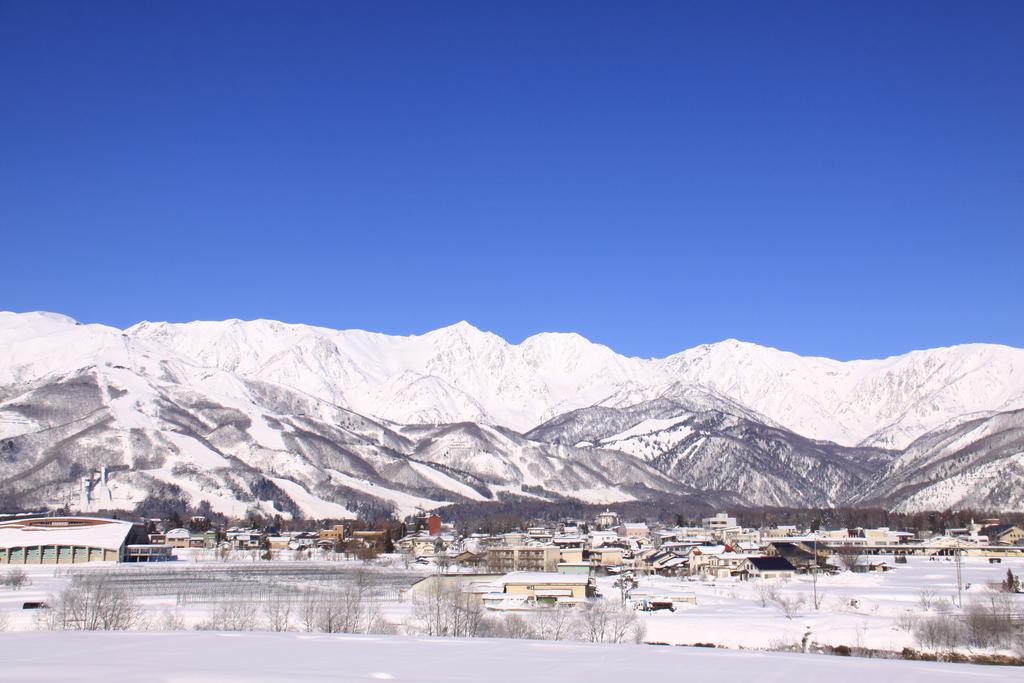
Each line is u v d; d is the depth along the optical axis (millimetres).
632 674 49406
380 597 128500
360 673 48125
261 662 51500
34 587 139375
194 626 88062
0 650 55906
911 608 123000
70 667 48906
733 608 126812
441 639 64000
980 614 100375
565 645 61594
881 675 50531
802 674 50562
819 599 135250
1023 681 49094
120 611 88750
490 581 136250
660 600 127125
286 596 122750
